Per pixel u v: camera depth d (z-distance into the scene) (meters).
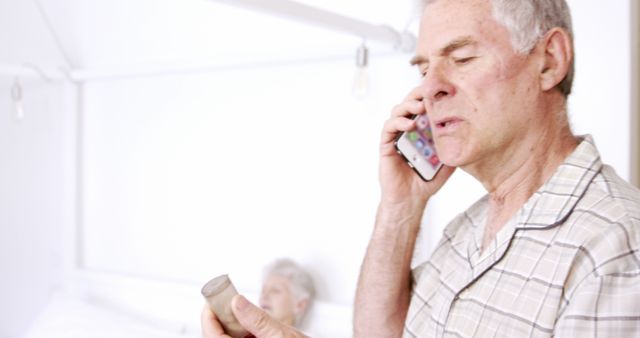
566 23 0.64
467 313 0.65
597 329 0.52
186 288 1.72
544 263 0.59
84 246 2.02
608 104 1.22
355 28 1.14
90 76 1.79
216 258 1.80
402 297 0.91
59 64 1.82
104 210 1.98
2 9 1.57
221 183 1.78
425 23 0.68
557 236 0.59
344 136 1.57
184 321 1.70
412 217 0.90
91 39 1.91
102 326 1.62
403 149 0.87
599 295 0.52
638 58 1.24
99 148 1.97
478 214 0.80
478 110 0.64
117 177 1.95
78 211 1.97
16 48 1.62
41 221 1.79
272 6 0.97
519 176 0.67
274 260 1.64
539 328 0.57
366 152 1.54
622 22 1.20
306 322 1.57
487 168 0.68
